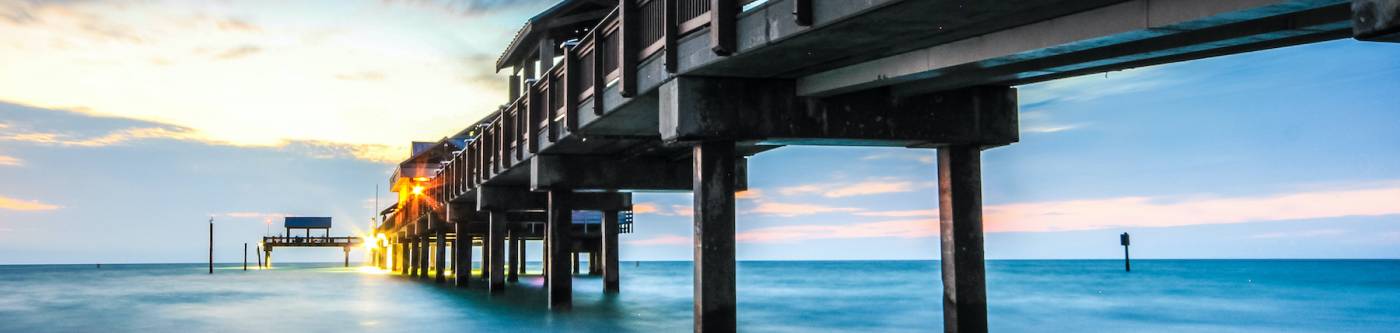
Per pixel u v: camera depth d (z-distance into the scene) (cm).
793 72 1459
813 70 1440
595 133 2070
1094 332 2862
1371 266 16612
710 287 1491
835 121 1538
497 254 3716
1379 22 665
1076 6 1044
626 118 1858
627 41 1642
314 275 8275
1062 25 1091
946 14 1079
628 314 2992
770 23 1230
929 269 15875
